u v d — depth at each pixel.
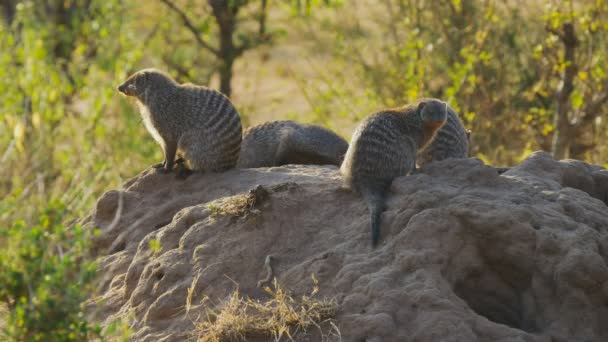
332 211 21.62
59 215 21.81
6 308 20.61
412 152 23.17
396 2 48.28
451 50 45.38
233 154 27.30
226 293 20.25
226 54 52.88
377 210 20.52
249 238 21.33
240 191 25.00
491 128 43.34
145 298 21.17
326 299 18.75
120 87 28.22
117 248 24.66
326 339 17.92
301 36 56.09
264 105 57.69
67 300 18.00
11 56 41.69
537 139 42.69
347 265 19.28
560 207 20.23
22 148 30.12
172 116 27.33
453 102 39.91
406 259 18.80
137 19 57.34
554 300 18.72
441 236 19.20
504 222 19.08
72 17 51.78
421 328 17.45
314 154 33.22
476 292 19.28
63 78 42.00
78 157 34.44
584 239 19.11
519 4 44.31
